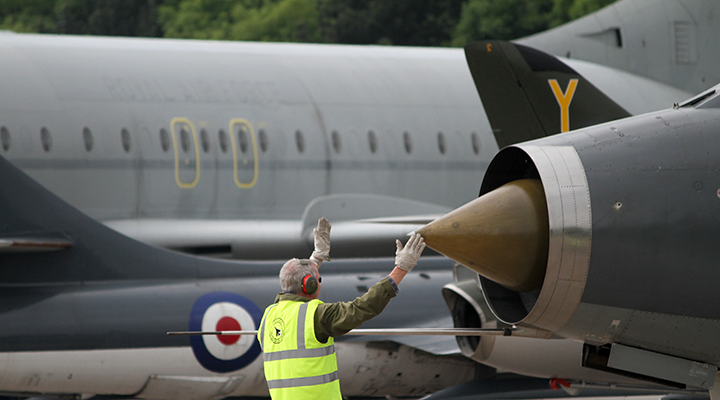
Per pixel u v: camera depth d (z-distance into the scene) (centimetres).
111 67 5325
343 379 3828
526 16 18450
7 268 3441
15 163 4862
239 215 5450
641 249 1975
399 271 1895
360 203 5716
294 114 5656
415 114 6016
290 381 1925
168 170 5269
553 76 3953
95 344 3406
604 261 1969
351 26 19000
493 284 2192
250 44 6028
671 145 2066
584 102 3981
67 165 5006
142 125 5238
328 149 5703
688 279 1986
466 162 6106
